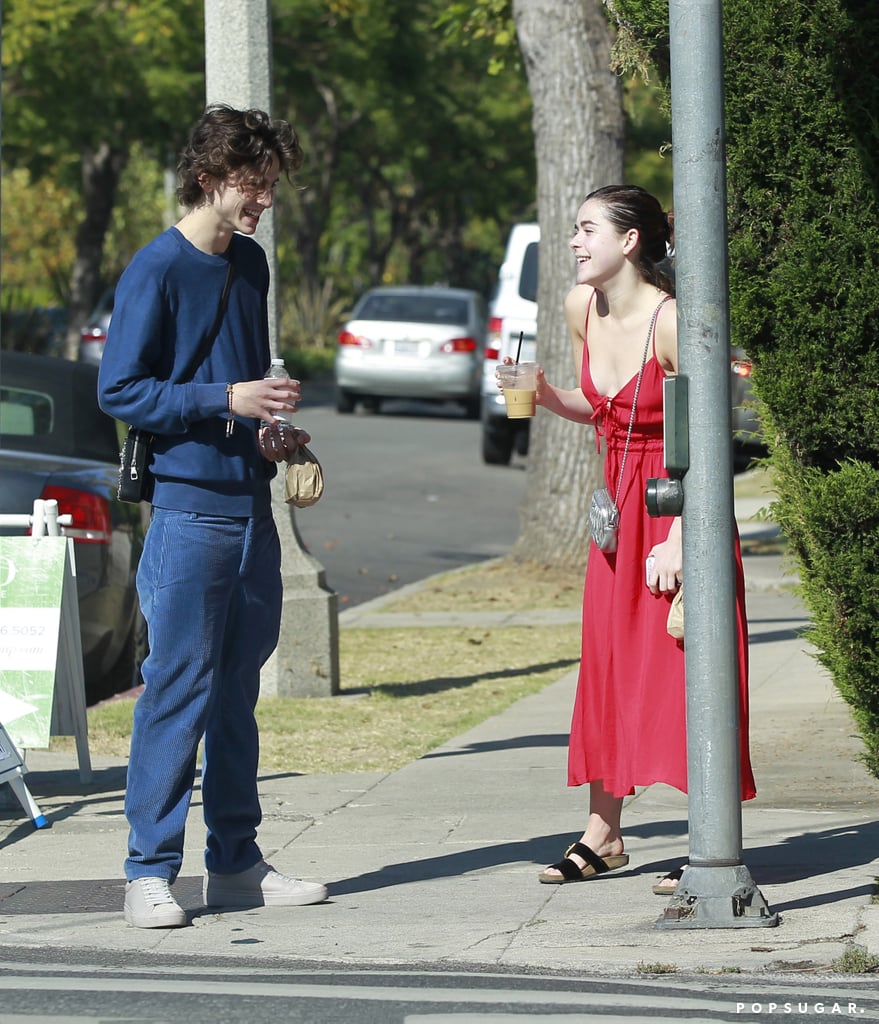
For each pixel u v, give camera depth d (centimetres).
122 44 7188
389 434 6091
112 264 10700
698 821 1182
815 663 2317
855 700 1372
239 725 1280
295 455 1253
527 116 11138
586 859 1339
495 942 1168
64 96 7319
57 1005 1034
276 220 2158
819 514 1289
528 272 3409
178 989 1066
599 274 1280
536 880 1342
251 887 1295
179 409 1195
